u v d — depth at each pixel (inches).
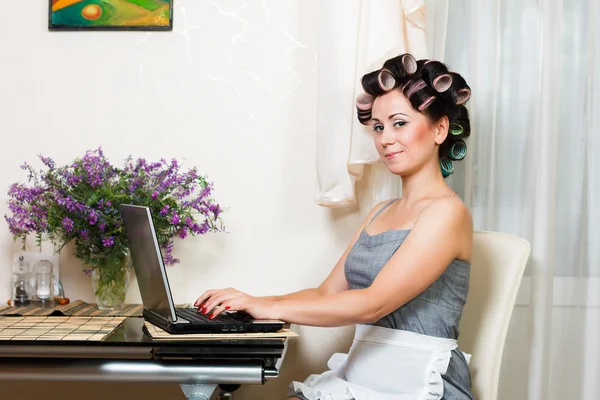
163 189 80.4
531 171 83.4
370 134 80.4
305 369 89.2
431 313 63.8
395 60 68.0
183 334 59.3
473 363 67.5
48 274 82.3
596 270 83.3
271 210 88.9
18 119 89.4
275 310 61.5
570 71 84.5
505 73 85.4
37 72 89.4
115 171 80.7
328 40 81.4
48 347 59.6
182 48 88.7
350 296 60.9
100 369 57.9
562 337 84.1
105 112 89.1
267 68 88.5
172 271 89.0
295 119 88.4
